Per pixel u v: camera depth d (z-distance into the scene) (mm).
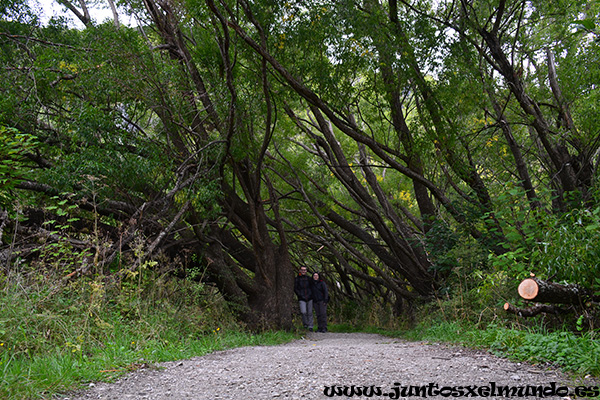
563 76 12328
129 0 10523
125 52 9375
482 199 12312
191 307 9297
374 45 10664
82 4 12000
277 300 12828
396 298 20062
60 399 3729
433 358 5797
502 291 8359
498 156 14312
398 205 18078
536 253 6773
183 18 10406
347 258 21219
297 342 10523
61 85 9727
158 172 10117
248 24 12023
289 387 4094
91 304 6492
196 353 6605
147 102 9812
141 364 5297
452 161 12211
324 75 11008
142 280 8648
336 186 19250
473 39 12102
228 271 12148
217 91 10875
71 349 5445
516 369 4902
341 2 10578
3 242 8625
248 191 12531
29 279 6586
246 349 7691
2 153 6441
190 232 11852
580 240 6234
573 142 12609
